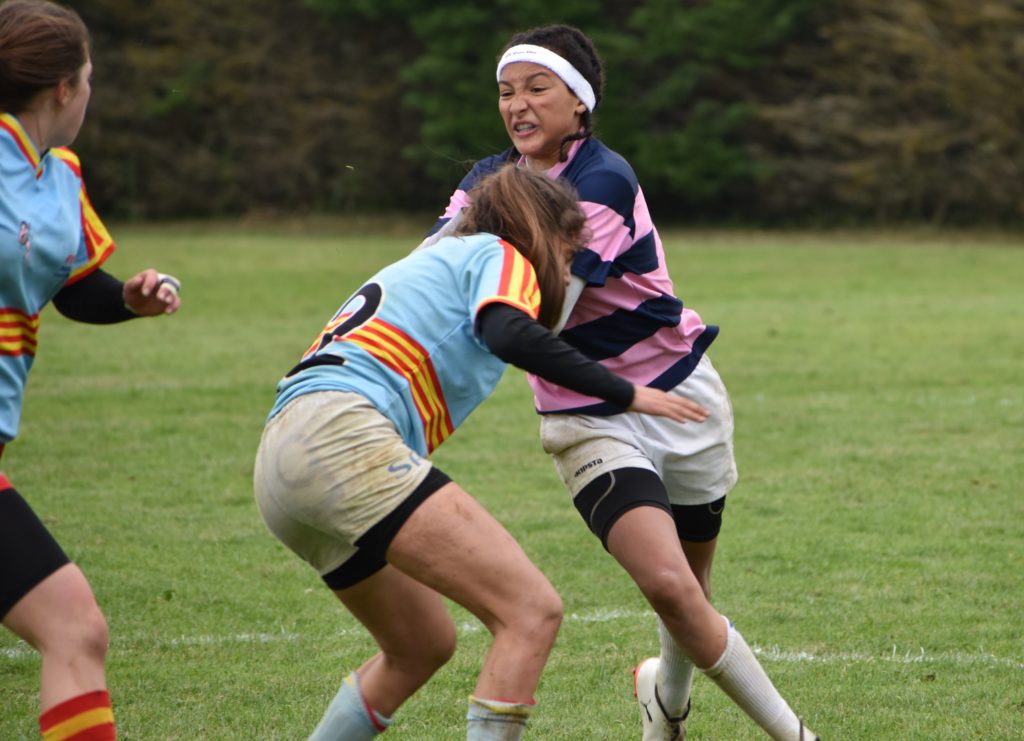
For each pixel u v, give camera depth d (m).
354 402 11.16
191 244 101.88
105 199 133.00
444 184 130.12
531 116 13.71
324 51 134.62
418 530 10.92
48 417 35.12
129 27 136.00
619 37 119.88
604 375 10.95
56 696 10.33
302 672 16.94
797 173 119.56
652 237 14.02
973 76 108.75
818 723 14.96
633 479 13.25
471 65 124.25
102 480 28.20
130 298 12.81
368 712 12.11
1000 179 110.56
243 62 132.75
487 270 11.46
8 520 10.62
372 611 11.80
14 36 11.27
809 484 27.48
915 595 20.03
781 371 42.22
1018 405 36.22
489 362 11.81
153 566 21.83
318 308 61.22
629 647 17.86
